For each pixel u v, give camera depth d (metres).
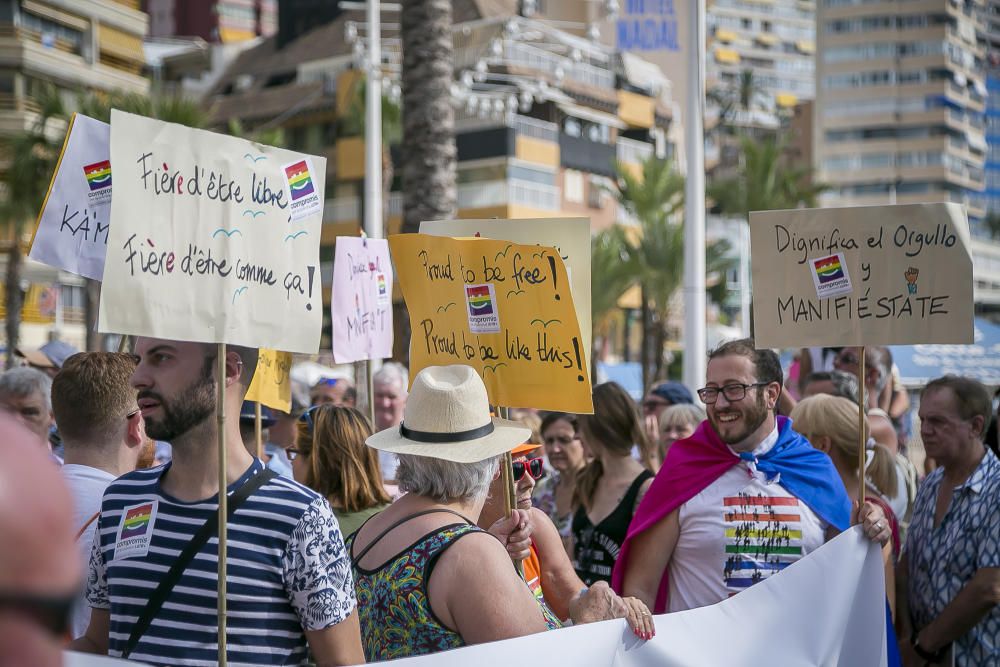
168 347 2.51
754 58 140.25
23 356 7.33
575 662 2.86
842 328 3.87
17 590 0.71
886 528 3.69
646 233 34.44
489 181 41.12
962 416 4.12
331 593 2.47
